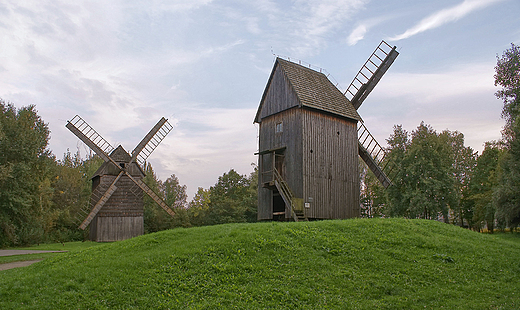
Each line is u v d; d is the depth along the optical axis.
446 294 13.59
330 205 31.86
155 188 71.94
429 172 37.16
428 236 18.98
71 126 43.78
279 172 32.66
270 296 13.12
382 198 56.16
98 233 43.09
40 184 49.25
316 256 15.98
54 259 17.77
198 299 13.02
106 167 45.12
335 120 33.91
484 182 55.16
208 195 83.25
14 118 43.56
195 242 17.23
